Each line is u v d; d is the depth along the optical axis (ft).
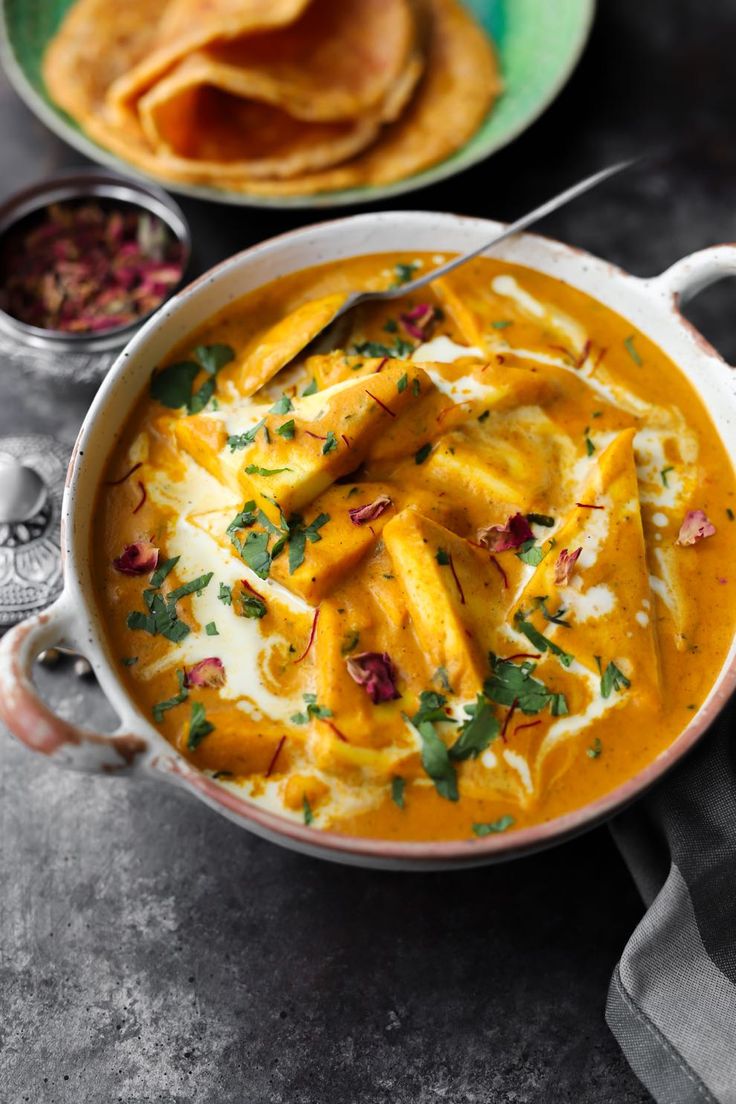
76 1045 1.59
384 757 1.46
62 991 1.61
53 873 1.68
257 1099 1.56
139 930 1.65
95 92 2.18
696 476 1.63
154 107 2.06
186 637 1.53
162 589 1.56
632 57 2.32
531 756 1.47
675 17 2.36
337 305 1.68
